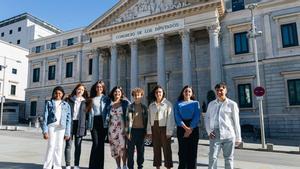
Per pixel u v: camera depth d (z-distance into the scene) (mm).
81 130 8188
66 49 46375
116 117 8141
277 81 28297
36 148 14328
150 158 11984
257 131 27312
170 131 7758
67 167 8195
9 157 10852
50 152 7918
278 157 14516
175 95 34219
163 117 7891
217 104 6570
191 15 30750
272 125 27766
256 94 19828
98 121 8133
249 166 10555
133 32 34094
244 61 30344
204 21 29844
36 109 48375
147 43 37406
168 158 7805
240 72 30391
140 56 38125
